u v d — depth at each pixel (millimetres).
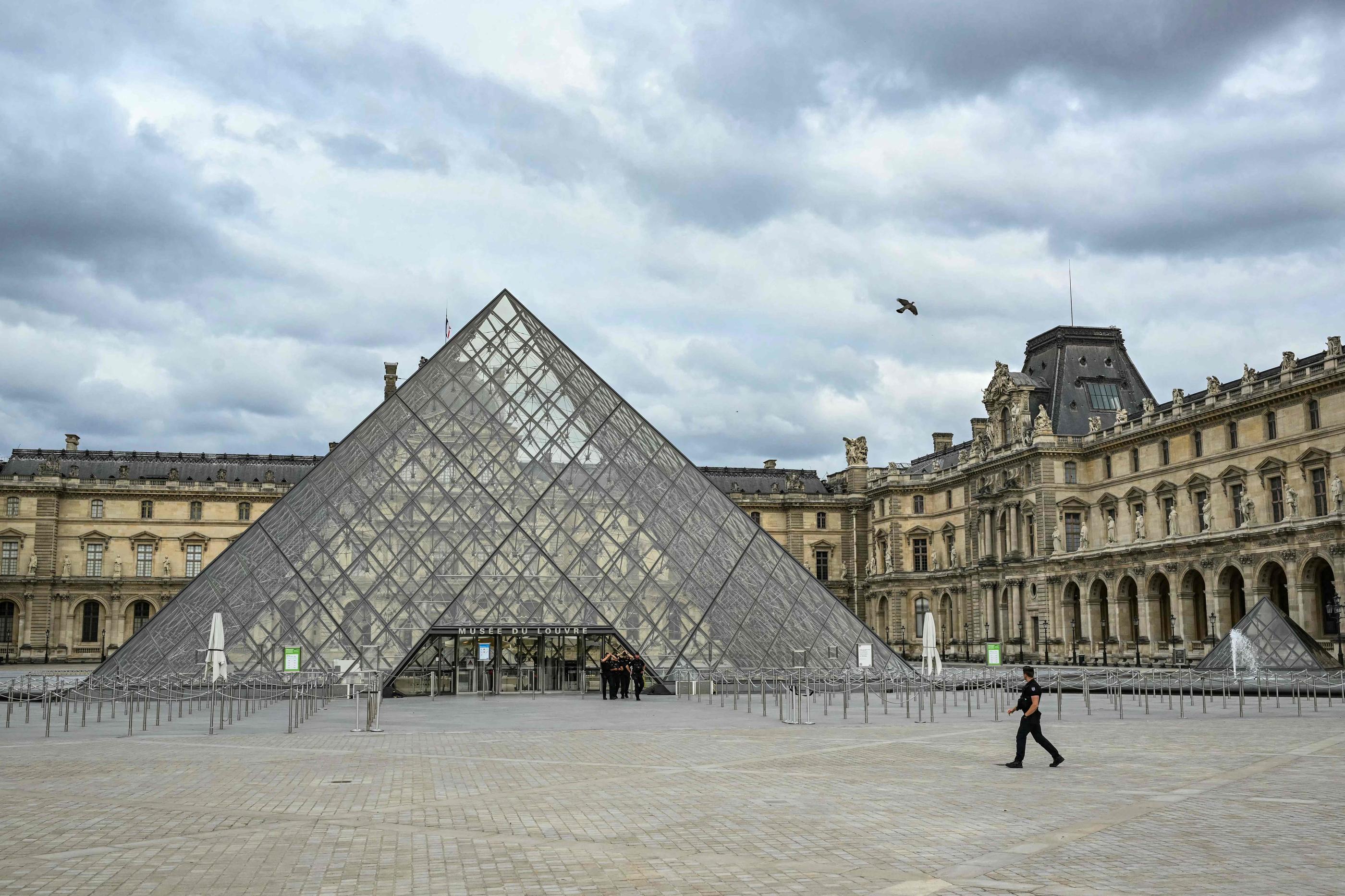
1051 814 24281
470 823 23469
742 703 61312
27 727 47219
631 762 33906
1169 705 57719
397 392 73188
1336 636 103812
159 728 46219
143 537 180500
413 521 67750
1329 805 25281
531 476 70625
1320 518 103188
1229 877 18438
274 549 65750
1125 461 136750
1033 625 146375
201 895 17672
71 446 187125
